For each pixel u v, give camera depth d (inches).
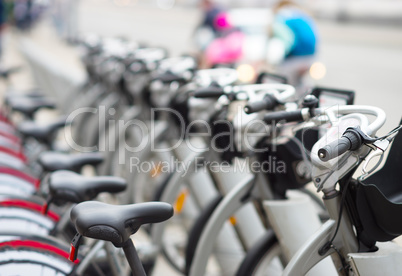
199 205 172.2
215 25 350.9
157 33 1008.9
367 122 87.8
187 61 191.3
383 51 673.0
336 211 94.5
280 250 121.3
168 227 195.6
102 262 104.4
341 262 97.1
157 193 172.1
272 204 114.5
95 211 85.9
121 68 224.4
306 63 217.0
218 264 163.2
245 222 147.1
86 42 286.8
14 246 103.9
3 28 572.1
